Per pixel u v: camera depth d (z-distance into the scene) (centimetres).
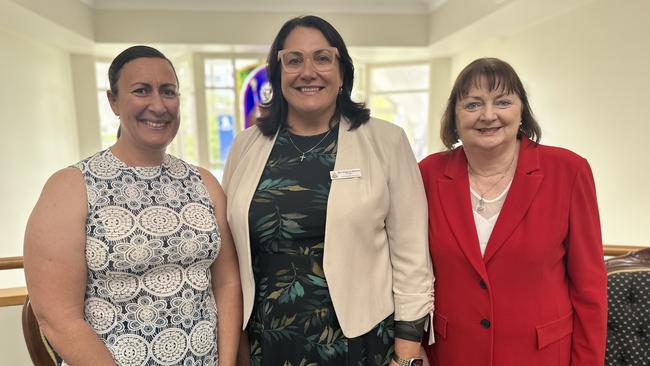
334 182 104
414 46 623
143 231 92
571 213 106
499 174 114
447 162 122
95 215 89
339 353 105
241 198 108
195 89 655
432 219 118
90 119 648
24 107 505
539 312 107
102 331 90
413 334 106
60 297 85
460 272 112
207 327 101
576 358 111
